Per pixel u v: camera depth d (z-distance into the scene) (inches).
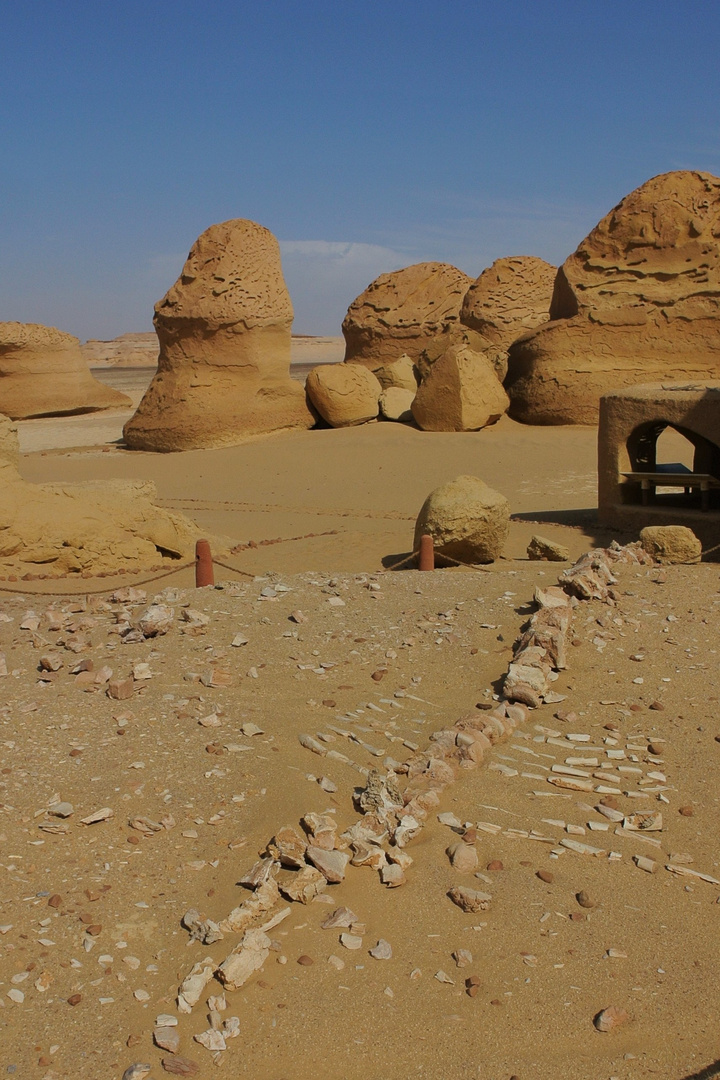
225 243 930.1
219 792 177.3
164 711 208.5
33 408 1316.4
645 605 276.4
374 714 212.2
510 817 172.6
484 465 711.1
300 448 820.6
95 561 397.4
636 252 880.9
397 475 699.4
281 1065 118.8
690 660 239.3
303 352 4729.3
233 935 139.8
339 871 152.9
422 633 256.5
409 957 136.7
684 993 129.3
